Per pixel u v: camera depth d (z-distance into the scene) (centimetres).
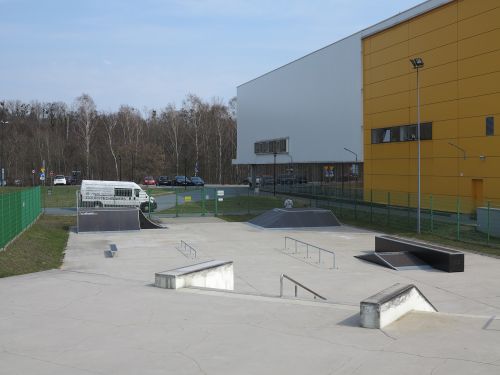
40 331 902
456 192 3594
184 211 4375
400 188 4216
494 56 3256
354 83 4841
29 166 8838
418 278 1784
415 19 3972
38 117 11494
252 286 1662
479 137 3388
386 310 916
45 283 1334
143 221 3247
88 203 4153
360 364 724
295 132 6144
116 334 880
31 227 2827
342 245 2548
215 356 767
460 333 864
